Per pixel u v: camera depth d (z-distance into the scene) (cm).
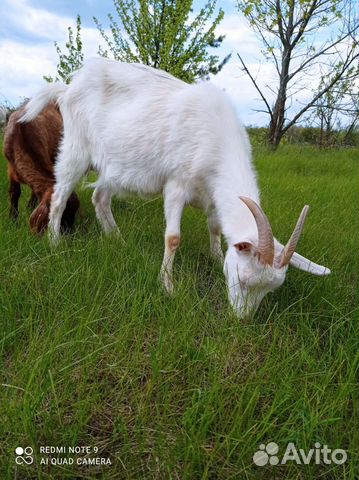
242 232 124
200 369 102
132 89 154
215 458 82
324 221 193
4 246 143
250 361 106
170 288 130
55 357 100
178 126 142
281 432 86
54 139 178
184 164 142
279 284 115
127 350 107
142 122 149
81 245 148
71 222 176
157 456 82
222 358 104
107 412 92
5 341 105
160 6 385
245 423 88
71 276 123
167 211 147
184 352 104
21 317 116
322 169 344
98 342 104
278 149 450
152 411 92
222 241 175
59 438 85
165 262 143
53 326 107
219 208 135
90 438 87
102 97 157
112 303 118
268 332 114
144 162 150
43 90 165
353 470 80
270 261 111
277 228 174
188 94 144
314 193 243
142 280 131
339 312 122
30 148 169
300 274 139
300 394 94
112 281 125
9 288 123
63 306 117
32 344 100
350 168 351
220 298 132
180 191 146
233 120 143
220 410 89
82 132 162
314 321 124
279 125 471
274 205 204
